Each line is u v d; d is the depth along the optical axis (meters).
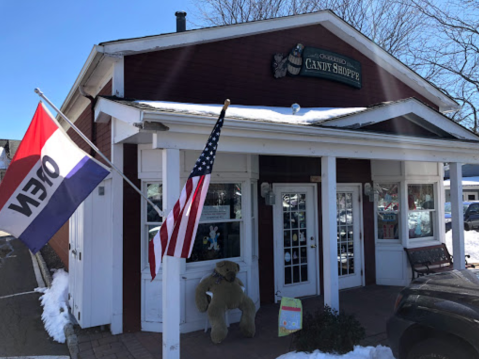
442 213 8.14
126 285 5.23
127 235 5.29
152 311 5.25
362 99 7.88
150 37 5.50
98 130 6.32
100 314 5.25
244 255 5.82
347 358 3.96
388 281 7.75
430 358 3.19
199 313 5.33
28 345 4.95
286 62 6.91
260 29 6.57
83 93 6.28
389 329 3.63
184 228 3.37
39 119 3.78
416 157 5.93
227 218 5.77
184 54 5.93
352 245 7.68
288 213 6.91
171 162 3.95
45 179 3.67
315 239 7.11
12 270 9.45
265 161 6.60
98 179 3.77
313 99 7.23
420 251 7.71
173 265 3.83
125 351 4.62
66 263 8.64
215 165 5.58
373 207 7.91
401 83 8.46
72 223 6.06
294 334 4.41
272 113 5.41
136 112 3.85
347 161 7.59
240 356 4.47
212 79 6.16
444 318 3.18
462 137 6.45
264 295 6.48
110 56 5.26
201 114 3.92
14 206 3.61
